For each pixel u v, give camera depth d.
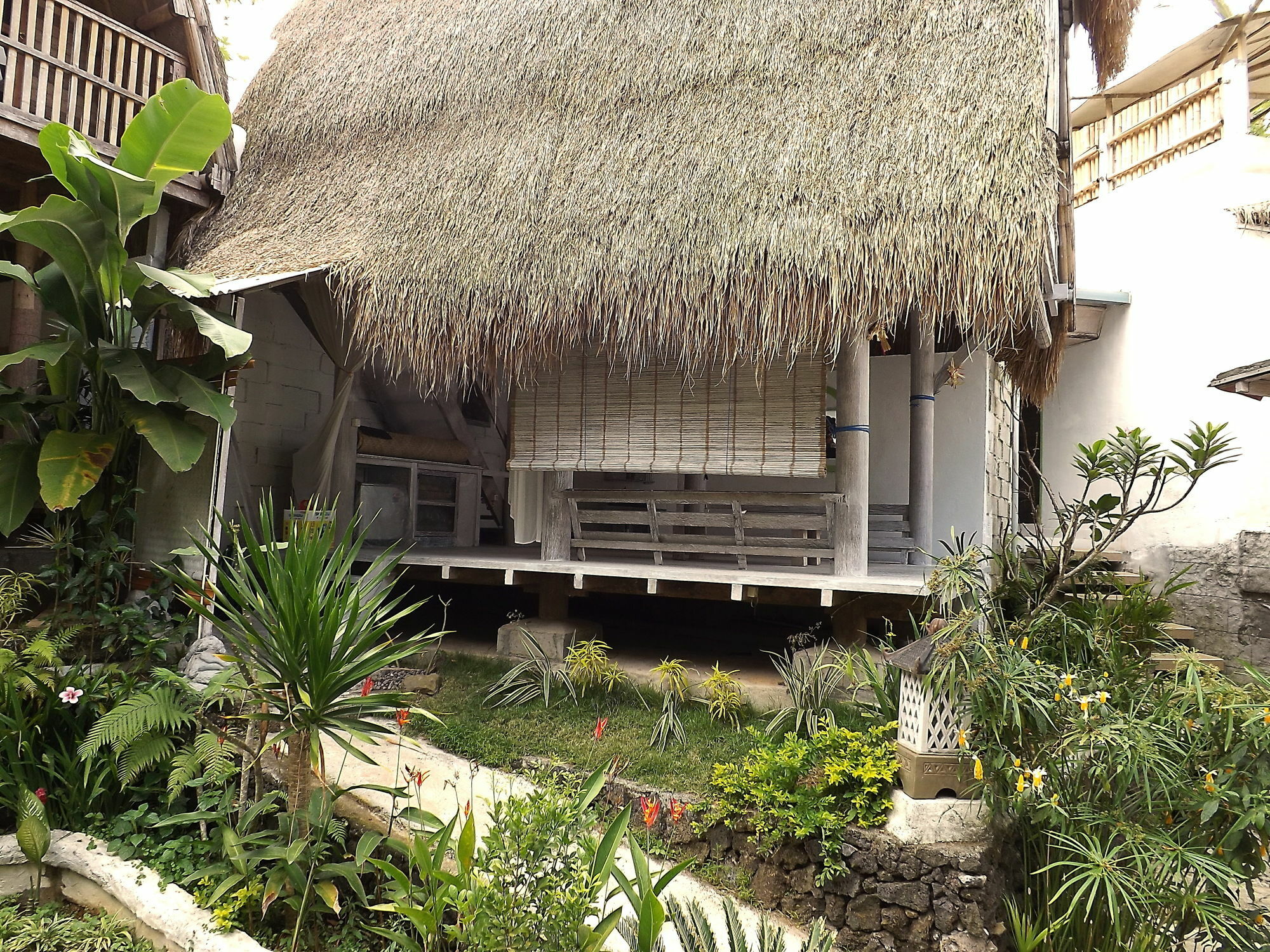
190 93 4.43
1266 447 6.20
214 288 4.89
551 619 6.07
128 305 4.95
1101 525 4.05
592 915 2.61
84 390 5.26
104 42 5.79
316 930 3.25
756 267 4.34
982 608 3.81
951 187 4.09
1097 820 3.21
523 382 5.92
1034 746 3.43
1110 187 8.03
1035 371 5.45
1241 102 6.74
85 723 4.11
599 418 5.67
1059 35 4.69
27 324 5.68
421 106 6.70
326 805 3.37
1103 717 3.36
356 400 8.62
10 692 3.81
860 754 3.70
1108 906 3.21
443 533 7.83
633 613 7.62
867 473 5.00
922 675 3.52
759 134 4.91
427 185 5.96
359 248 5.64
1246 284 6.48
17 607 4.30
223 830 3.43
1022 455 8.81
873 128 4.57
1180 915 3.15
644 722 4.77
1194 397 6.80
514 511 6.04
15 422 4.65
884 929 3.32
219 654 3.66
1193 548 6.59
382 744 4.77
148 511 5.27
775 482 7.19
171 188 6.45
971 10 4.75
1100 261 7.95
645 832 3.82
